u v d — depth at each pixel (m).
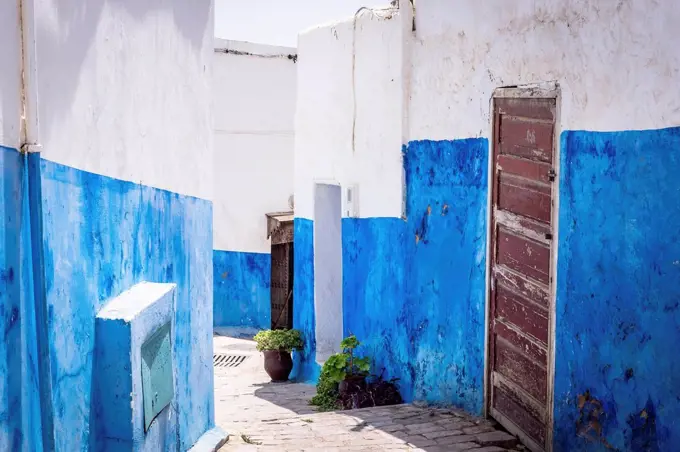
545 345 6.40
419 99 8.72
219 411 9.13
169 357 4.76
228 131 16.89
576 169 5.95
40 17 3.34
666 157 5.06
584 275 5.85
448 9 8.05
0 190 3.01
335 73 10.64
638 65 5.30
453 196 8.04
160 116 5.12
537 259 6.53
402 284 9.06
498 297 7.24
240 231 17.05
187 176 5.75
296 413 8.88
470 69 7.67
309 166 11.56
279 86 16.91
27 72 3.21
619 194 5.48
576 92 5.96
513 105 6.93
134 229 4.63
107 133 4.17
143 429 4.15
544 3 6.39
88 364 3.84
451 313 8.07
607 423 5.63
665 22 5.06
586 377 5.84
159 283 4.85
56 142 3.50
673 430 5.00
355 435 6.99
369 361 9.73
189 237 5.81
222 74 16.72
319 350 11.48
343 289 10.62
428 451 6.49
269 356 11.96
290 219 15.82
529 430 6.69
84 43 3.84
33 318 3.29
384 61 9.35
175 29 5.40
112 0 4.22
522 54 6.74
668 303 5.05
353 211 10.24
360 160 10.05
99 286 4.05
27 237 3.25
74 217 3.70
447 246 8.14
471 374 7.72
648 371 5.22
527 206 6.69
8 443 3.04
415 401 8.54
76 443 3.69
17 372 3.12
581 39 5.91
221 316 17.22
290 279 15.88
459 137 7.90
